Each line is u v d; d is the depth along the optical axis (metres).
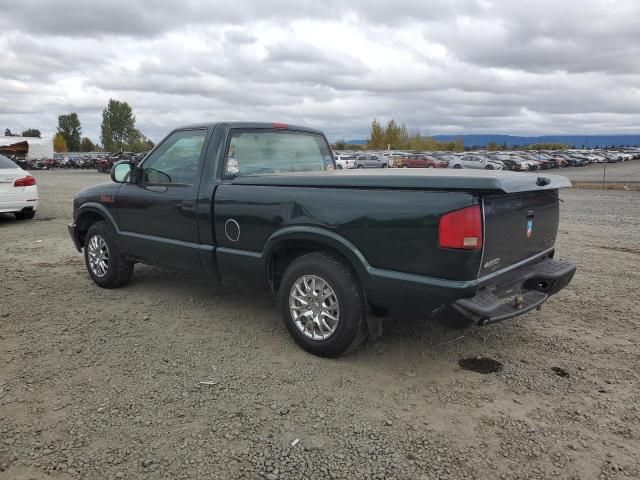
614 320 4.93
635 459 2.80
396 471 2.69
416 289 3.37
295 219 3.92
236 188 4.34
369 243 3.55
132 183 5.29
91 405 3.28
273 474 2.65
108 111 119.75
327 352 3.91
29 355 4.01
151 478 2.61
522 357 4.08
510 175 3.48
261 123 4.97
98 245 5.79
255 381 3.63
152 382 3.60
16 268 6.80
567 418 3.20
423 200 3.33
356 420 3.16
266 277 4.24
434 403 3.37
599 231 10.23
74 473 2.63
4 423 3.07
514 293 3.76
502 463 2.76
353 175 3.70
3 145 56.84
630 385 3.63
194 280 6.17
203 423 3.10
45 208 13.77
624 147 106.81
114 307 5.19
